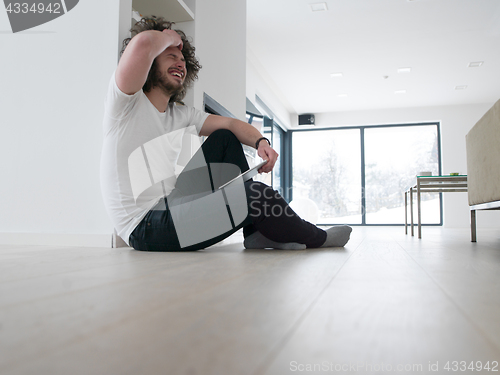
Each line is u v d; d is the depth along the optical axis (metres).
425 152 8.73
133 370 0.33
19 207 2.04
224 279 0.84
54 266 1.06
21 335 0.44
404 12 4.76
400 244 2.31
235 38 3.69
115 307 0.57
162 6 2.57
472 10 4.68
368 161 9.03
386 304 0.61
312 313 0.55
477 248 1.97
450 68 6.39
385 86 7.28
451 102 8.19
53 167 1.99
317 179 9.29
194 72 1.99
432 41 5.47
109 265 1.08
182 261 1.19
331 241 1.76
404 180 8.81
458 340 0.43
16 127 2.07
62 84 2.00
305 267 1.06
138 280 0.82
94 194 1.90
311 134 9.38
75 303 0.60
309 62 6.24
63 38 2.02
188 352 0.38
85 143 1.94
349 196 9.10
